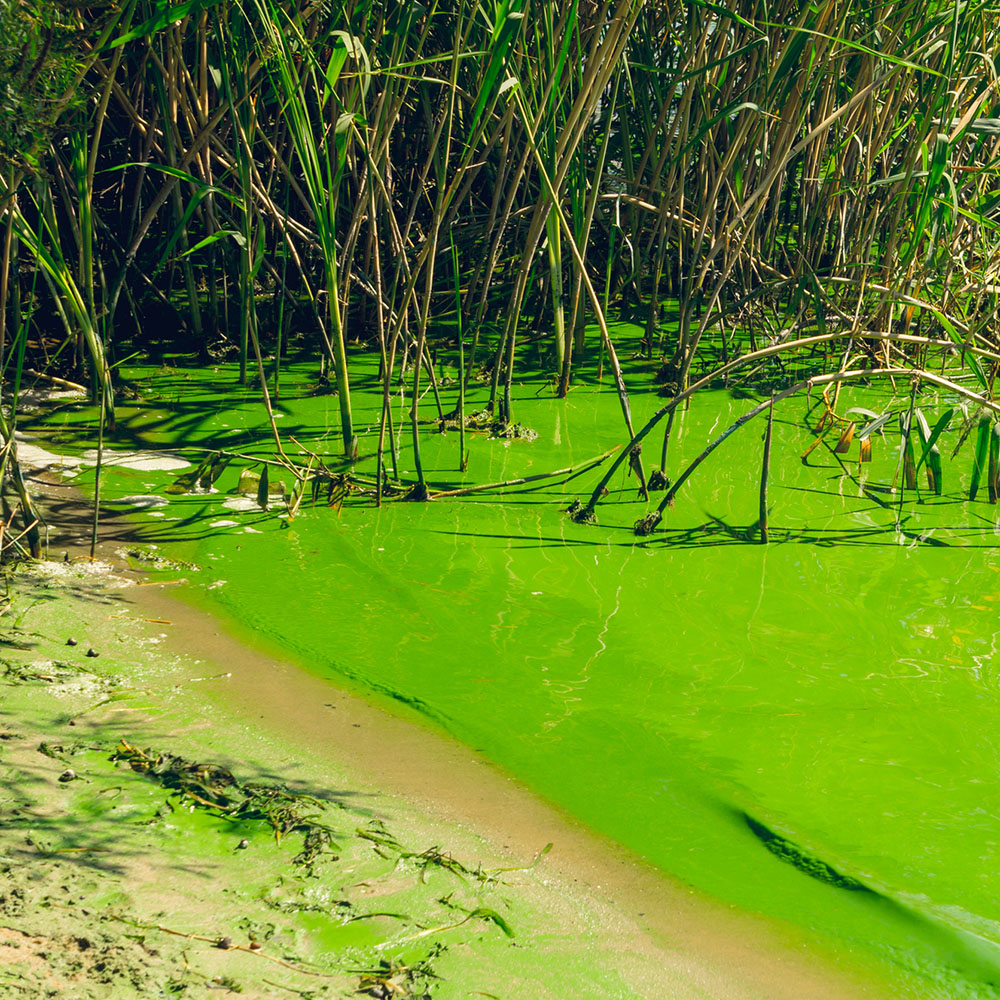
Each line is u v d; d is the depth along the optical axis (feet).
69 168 20.07
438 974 6.90
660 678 11.05
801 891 8.03
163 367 21.63
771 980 7.15
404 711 10.33
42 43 10.82
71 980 6.34
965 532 15.11
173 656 11.07
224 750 9.37
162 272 24.17
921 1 19.43
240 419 18.94
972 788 9.25
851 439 18.16
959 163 22.07
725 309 22.86
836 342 23.88
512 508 15.70
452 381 21.81
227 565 13.38
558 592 12.99
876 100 22.89
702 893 7.98
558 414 20.11
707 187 22.71
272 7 14.82
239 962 6.77
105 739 9.34
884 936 7.57
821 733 10.08
